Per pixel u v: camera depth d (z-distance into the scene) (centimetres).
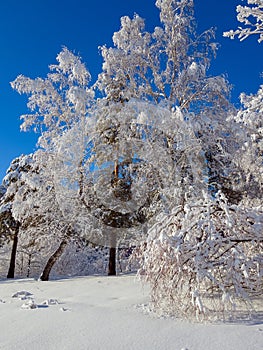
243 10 827
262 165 1115
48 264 1232
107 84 1234
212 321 379
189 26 1208
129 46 1215
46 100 1203
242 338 311
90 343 314
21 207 1227
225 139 1105
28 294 675
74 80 1237
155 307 443
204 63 1226
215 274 439
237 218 473
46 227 1270
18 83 1177
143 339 321
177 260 415
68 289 737
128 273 1261
